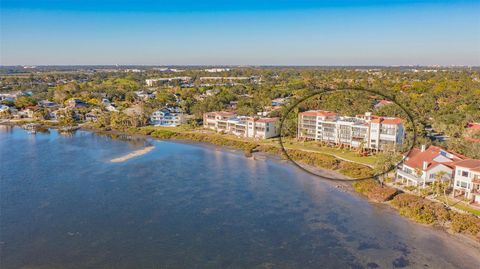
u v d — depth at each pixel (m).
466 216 67.75
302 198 84.50
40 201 83.31
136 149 138.62
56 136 169.00
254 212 76.94
